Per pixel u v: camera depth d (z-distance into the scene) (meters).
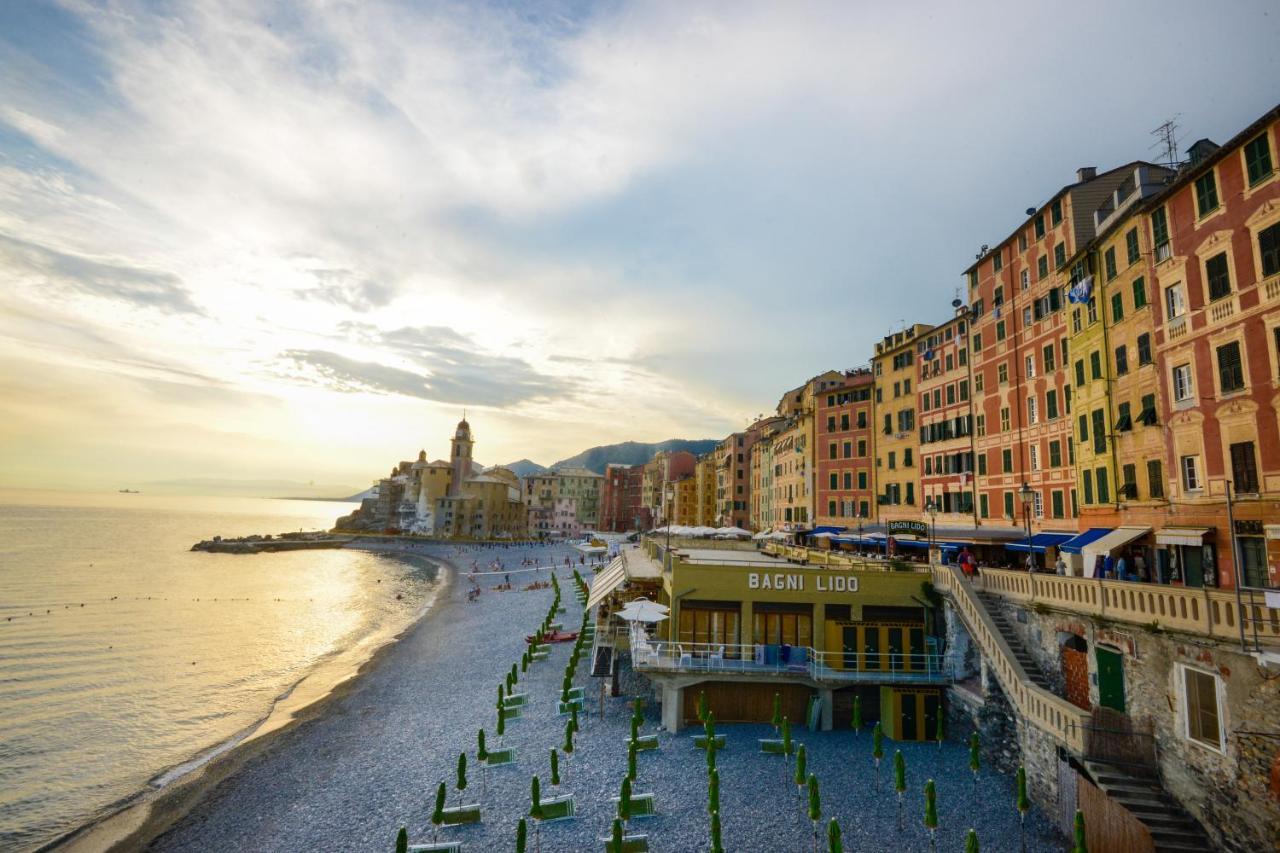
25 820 26.88
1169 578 27.36
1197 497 25.56
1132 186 32.25
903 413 62.09
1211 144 33.03
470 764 28.44
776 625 31.64
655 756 27.73
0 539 165.12
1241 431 23.52
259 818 25.52
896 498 62.31
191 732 37.91
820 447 73.25
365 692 43.97
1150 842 16.83
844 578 31.78
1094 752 19.83
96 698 43.56
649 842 21.36
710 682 30.86
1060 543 38.09
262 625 73.50
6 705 41.25
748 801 23.86
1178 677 18.44
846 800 23.77
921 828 21.88
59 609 75.69
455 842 21.95
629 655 44.09
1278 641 15.77
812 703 30.33
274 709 42.38
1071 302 36.50
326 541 194.38
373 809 25.25
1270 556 22.22
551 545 181.12
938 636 31.38
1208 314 25.20
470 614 76.75
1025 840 20.86
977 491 50.53
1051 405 42.06
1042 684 25.00
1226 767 16.52
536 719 34.06
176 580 109.31
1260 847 15.43
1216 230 24.80
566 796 24.34
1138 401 30.08
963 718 28.42
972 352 52.00
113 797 28.91
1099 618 21.77
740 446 116.88
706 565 31.92
